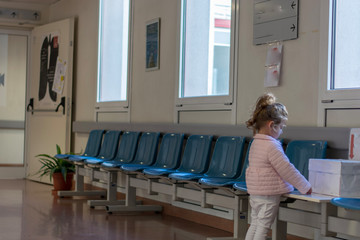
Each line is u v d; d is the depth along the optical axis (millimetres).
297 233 4219
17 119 9352
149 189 5297
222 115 5234
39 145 8742
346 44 4016
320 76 4125
